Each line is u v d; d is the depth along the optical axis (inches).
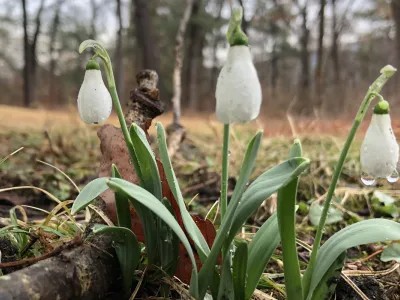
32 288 4.7
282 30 159.0
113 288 6.1
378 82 4.7
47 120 29.1
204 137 28.9
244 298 5.5
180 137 18.8
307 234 10.6
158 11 155.3
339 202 12.8
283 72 195.6
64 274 5.1
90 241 5.8
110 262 5.8
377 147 4.7
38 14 136.2
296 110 69.8
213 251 5.1
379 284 7.3
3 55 174.2
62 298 5.0
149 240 5.9
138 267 6.5
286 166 5.1
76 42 160.2
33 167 17.4
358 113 4.9
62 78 172.9
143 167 5.9
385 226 5.2
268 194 4.8
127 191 4.9
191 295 5.3
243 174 5.0
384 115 4.7
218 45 165.5
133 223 6.5
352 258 9.3
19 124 37.9
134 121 7.9
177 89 20.2
